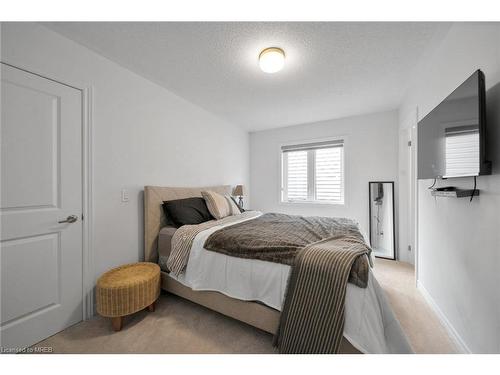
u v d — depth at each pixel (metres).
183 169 2.71
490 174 1.13
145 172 2.20
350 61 1.89
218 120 3.42
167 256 2.01
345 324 1.08
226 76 2.16
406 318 1.69
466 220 1.34
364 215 3.30
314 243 1.45
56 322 1.52
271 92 2.54
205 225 2.02
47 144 1.48
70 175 1.60
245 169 4.22
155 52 1.76
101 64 1.80
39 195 1.44
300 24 1.45
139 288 1.56
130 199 2.05
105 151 1.83
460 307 1.40
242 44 1.66
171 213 2.19
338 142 3.50
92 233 1.73
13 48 1.32
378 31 1.51
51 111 1.50
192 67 1.99
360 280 1.09
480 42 1.20
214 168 3.34
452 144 1.34
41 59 1.44
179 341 1.43
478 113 1.11
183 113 2.71
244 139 4.18
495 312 1.09
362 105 2.96
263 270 1.38
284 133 4.00
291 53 1.77
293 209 3.90
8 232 1.31
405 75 2.14
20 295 1.36
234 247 1.53
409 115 2.47
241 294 1.45
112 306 1.47
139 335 1.49
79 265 1.65
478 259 1.22
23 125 1.37
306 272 1.20
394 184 3.10
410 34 1.55
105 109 1.83
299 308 1.17
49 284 1.49
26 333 1.38
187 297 1.77
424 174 1.72
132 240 2.06
